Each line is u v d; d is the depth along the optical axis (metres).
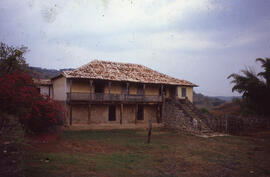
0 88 7.90
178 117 22.92
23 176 5.89
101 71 23.30
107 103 21.81
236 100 31.67
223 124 21.05
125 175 8.00
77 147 12.60
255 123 22.38
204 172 9.00
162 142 15.87
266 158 11.40
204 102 74.12
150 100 24.42
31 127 12.62
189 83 27.84
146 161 10.26
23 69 13.68
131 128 23.61
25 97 8.99
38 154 9.75
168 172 8.77
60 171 7.68
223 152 12.73
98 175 7.68
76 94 20.20
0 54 12.56
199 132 19.69
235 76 25.67
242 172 9.11
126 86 24.56
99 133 19.27
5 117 7.61
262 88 23.89
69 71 21.48
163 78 26.91
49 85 25.98
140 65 30.22
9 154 6.54
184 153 12.34
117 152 11.95
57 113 14.70
